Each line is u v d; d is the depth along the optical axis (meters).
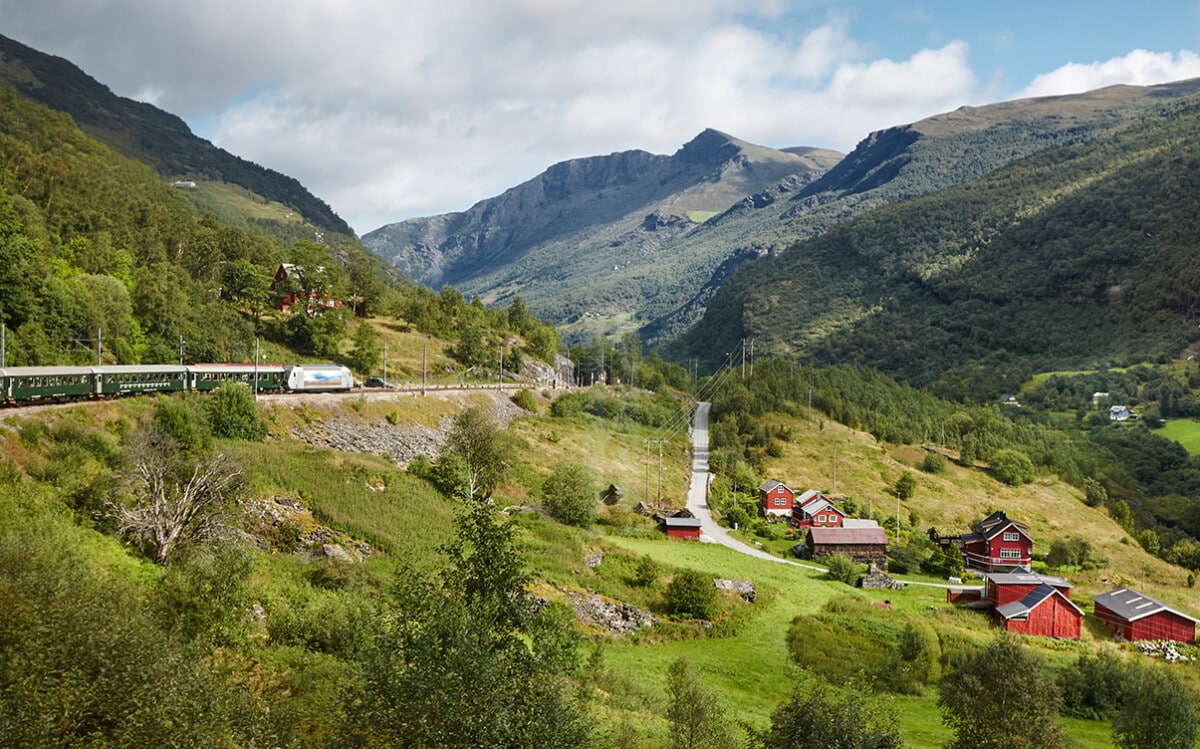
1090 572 124.06
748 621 71.69
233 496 56.09
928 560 114.12
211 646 35.97
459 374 165.50
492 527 27.45
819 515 127.38
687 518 105.94
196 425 68.31
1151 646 82.50
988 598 90.69
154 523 47.75
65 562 35.56
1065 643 79.75
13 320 92.56
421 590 26.30
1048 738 40.53
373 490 71.75
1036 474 186.50
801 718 33.44
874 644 69.50
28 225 131.00
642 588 74.19
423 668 23.11
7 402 59.44
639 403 179.12
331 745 24.50
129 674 23.52
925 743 50.19
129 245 151.88
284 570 52.94
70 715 22.09
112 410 67.00
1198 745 55.69
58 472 50.22
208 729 23.11
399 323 186.62
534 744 23.16
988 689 44.06
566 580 69.38
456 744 22.25
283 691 34.19
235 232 183.62
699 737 38.31
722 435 170.75
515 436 122.06
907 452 188.88
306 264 174.38
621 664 57.50
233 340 132.12
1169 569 136.62
